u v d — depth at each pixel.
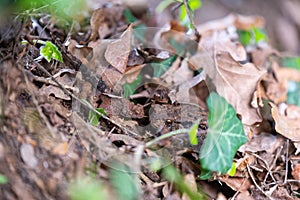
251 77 0.38
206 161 0.33
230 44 0.42
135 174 0.32
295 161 0.35
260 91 0.39
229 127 0.34
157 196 0.33
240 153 0.35
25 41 0.35
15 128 0.32
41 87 0.34
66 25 0.38
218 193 0.34
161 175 0.33
